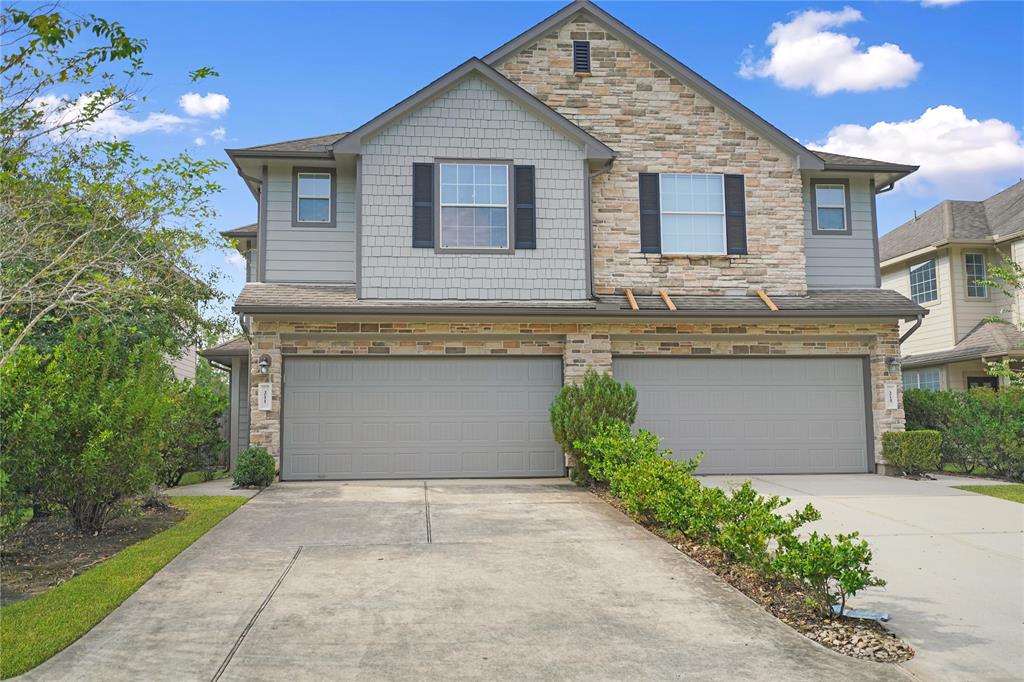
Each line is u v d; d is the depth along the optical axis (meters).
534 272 13.68
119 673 4.84
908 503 11.00
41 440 7.67
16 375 7.80
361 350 13.22
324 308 12.59
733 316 13.49
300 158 13.81
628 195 14.65
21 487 7.73
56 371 8.17
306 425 13.11
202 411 13.02
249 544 8.13
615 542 8.32
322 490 11.82
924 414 15.27
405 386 13.33
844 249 15.55
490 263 13.59
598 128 14.86
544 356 13.66
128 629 5.60
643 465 9.71
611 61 15.06
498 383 13.51
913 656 5.32
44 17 6.61
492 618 5.93
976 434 13.86
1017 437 13.35
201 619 5.82
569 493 11.55
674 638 5.57
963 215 21.05
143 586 6.60
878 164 15.43
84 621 5.65
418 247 13.45
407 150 13.59
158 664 4.98
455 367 13.45
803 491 12.09
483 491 11.73
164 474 11.96
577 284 13.76
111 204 9.75
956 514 10.20
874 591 6.84
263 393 12.76
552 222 13.81
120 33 7.25
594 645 5.41
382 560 7.51
